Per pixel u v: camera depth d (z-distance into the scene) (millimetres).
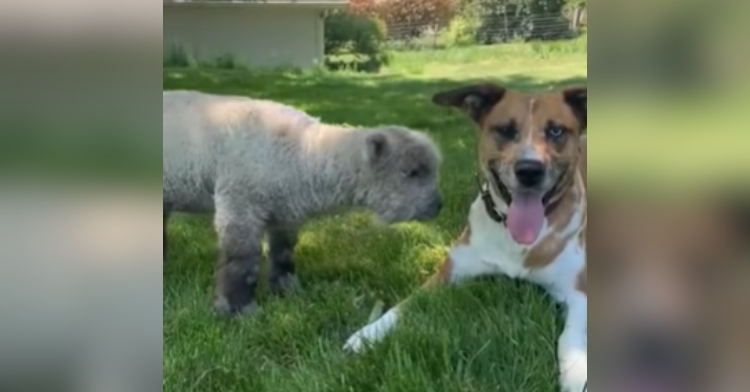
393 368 2674
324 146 3354
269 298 3389
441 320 2953
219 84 4773
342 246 3773
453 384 2604
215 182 3348
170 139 3354
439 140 4156
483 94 3328
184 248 3691
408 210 3408
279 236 3551
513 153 3141
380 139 3352
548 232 3139
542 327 2887
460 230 3715
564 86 3898
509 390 2605
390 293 3432
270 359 2951
